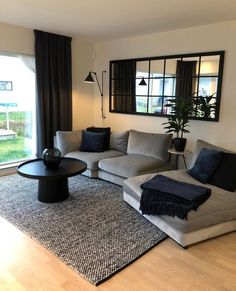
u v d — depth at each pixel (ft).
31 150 16.17
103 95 17.74
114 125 17.43
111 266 6.96
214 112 12.71
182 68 13.69
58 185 10.84
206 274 6.77
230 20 11.76
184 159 13.96
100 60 17.53
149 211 8.78
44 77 15.02
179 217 7.73
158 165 12.90
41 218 9.50
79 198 11.36
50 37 14.92
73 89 17.01
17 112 15.05
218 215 8.20
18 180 13.56
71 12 11.17
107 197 11.51
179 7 10.26
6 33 13.34
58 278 6.50
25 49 14.23
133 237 8.38
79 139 15.52
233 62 11.92
